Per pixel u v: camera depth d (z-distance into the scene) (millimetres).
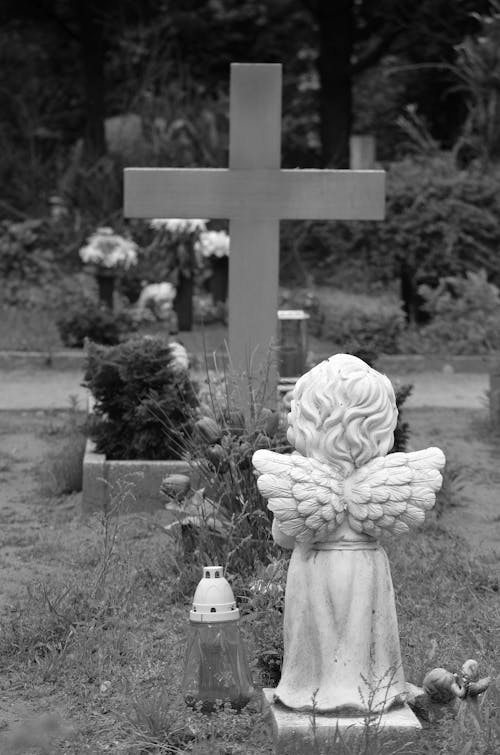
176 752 4395
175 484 6613
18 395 13523
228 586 4770
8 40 30016
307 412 4469
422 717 4512
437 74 29828
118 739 4543
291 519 4328
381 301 20062
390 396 4520
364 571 4391
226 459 6453
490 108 21688
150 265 20234
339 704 4273
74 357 15578
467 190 17891
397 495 4367
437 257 17844
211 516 6453
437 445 10766
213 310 18500
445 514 8258
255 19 29984
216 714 4625
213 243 17328
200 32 29297
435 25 26984
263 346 9586
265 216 9555
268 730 4375
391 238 17859
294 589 4430
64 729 4625
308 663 4406
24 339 16703
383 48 27594
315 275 23281
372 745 4137
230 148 9500
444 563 6816
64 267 23094
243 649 4793
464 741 4258
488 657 5344
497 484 9289
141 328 17641
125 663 5336
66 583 6363
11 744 4492
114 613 5914
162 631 5738
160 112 27562
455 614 5961
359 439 4395
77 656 5348
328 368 4508
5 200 26516
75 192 25312
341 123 27391
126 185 9523
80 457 8984
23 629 5656
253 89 9461
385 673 4344
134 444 8281
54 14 28703
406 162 18922
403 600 6148
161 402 8203
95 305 17047
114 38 29422
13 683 5145
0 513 8219
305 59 32031
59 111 31156
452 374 15656
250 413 6824
